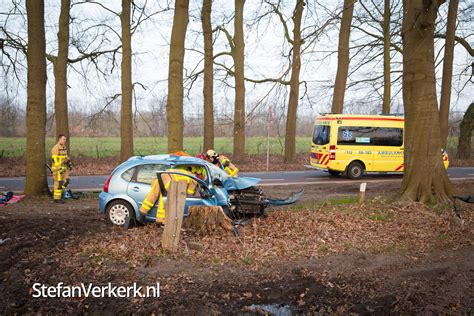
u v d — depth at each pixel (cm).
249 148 3419
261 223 816
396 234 759
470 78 2352
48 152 2745
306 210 963
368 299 514
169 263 592
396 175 1922
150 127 3022
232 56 2353
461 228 795
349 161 1742
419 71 995
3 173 1908
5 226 794
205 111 2264
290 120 2364
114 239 691
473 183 1464
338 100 2050
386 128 1784
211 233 711
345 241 713
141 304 484
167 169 803
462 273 592
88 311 472
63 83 2025
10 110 2797
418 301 511
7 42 2080
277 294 518
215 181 820
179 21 1185
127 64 2019
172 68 1194
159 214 744
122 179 810
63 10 1959
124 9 1978
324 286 544
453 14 2131
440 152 1018
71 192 1202
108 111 2475
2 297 500
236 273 568
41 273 562
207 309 476
